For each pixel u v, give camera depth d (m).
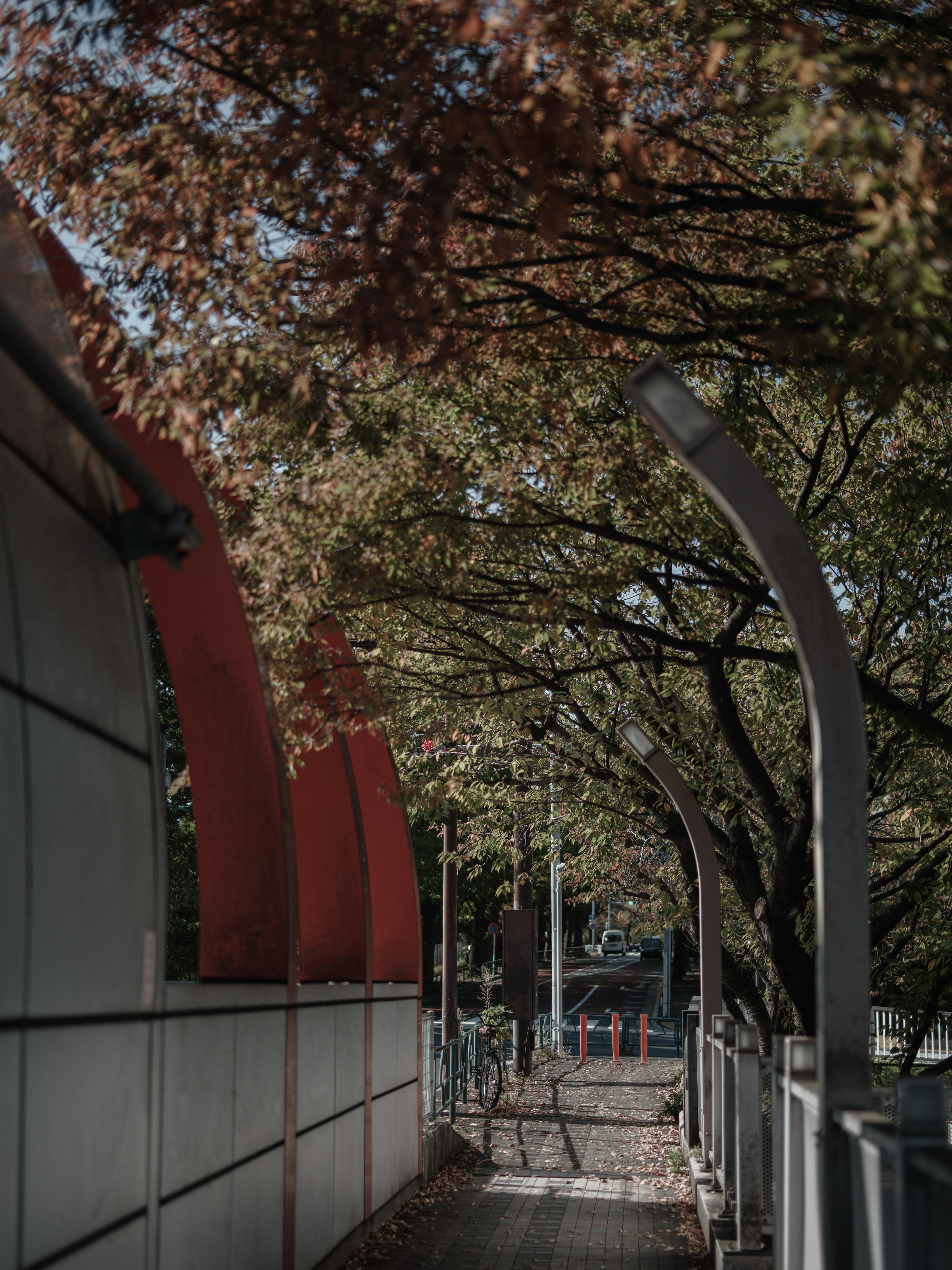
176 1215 5.43
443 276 5.22
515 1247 9.01
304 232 6.43
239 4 5.20
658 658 9.34
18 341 3.69
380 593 8.05
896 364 5.32
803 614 4.43
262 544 7.56
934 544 9.95
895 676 11.77
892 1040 15.49
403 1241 9.25
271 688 7.50
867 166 5.33
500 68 4.79
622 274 7.02
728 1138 8.12
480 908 48.16
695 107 6.43
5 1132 3.68
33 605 4.14
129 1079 4.82
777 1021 12.86
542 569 8.64
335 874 9.78
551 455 7.84
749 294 7.00
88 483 4.81
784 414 10.34
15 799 3.84
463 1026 30.52
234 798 7.11
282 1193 7.16
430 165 5.00
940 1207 2.94
